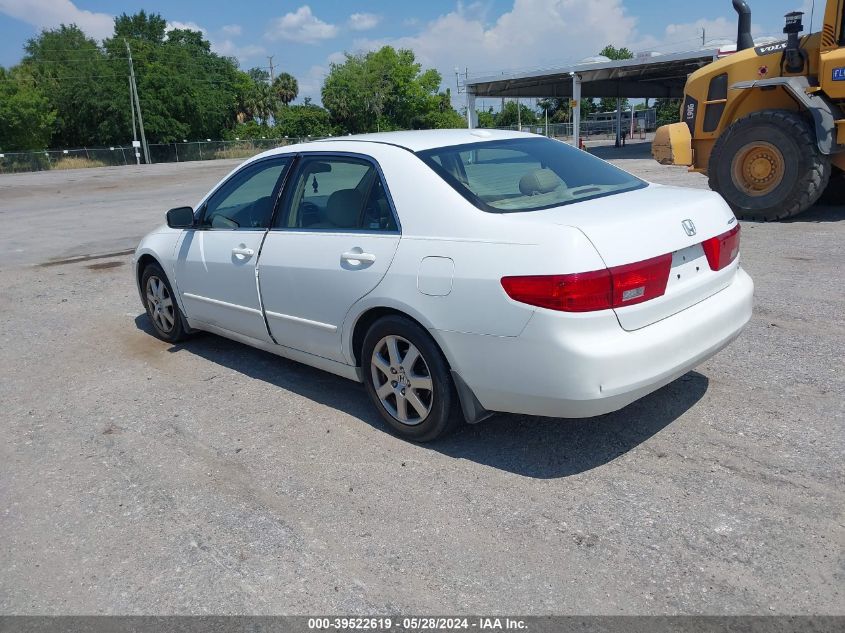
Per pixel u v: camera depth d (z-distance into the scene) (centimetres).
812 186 893
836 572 261
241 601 269
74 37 6912
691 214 354
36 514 339
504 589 265
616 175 421
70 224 1475
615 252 309
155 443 405
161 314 586
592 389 306
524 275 309
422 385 365
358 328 398
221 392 477
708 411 396
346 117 8306
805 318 538
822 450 345
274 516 324
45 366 555
